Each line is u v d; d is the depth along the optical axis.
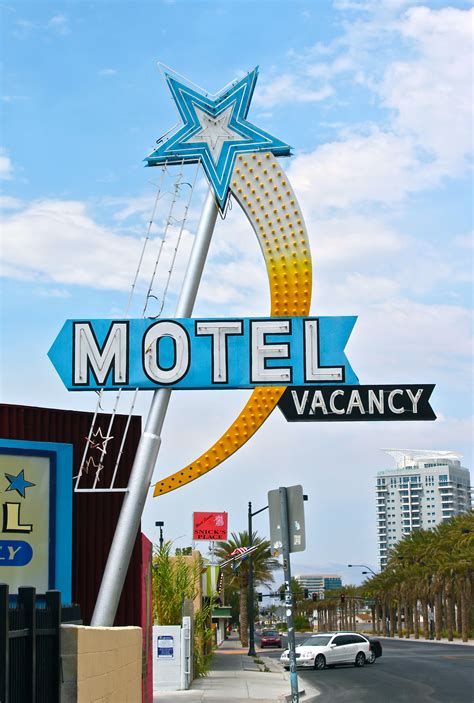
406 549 113.56
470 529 93.00
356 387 14.02
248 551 56.47
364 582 149.75
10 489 13.02
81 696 9.56
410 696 28.22
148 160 14.80
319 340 13.99
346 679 35.56
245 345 13.95
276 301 14.63
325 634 44.94
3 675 7.87
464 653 60.53
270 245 14.80
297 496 14.18
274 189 14.87
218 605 64.12
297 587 143.25
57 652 9.33
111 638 11.33
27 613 8.73
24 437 14.20
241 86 15.12
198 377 13.83
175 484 14.17
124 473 15.13
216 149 14.90
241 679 33.88
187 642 28.70
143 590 17.39
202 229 14.70
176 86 15.07
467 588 91.25
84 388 13.74
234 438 14.14
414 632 124.44
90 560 14.73
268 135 14.96
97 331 13.88
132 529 13.69
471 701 26.53
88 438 13.75
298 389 14.09
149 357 13.84
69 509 13.34
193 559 40.81
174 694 27.02
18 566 12.94
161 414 13.87
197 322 13.98
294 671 14.33
